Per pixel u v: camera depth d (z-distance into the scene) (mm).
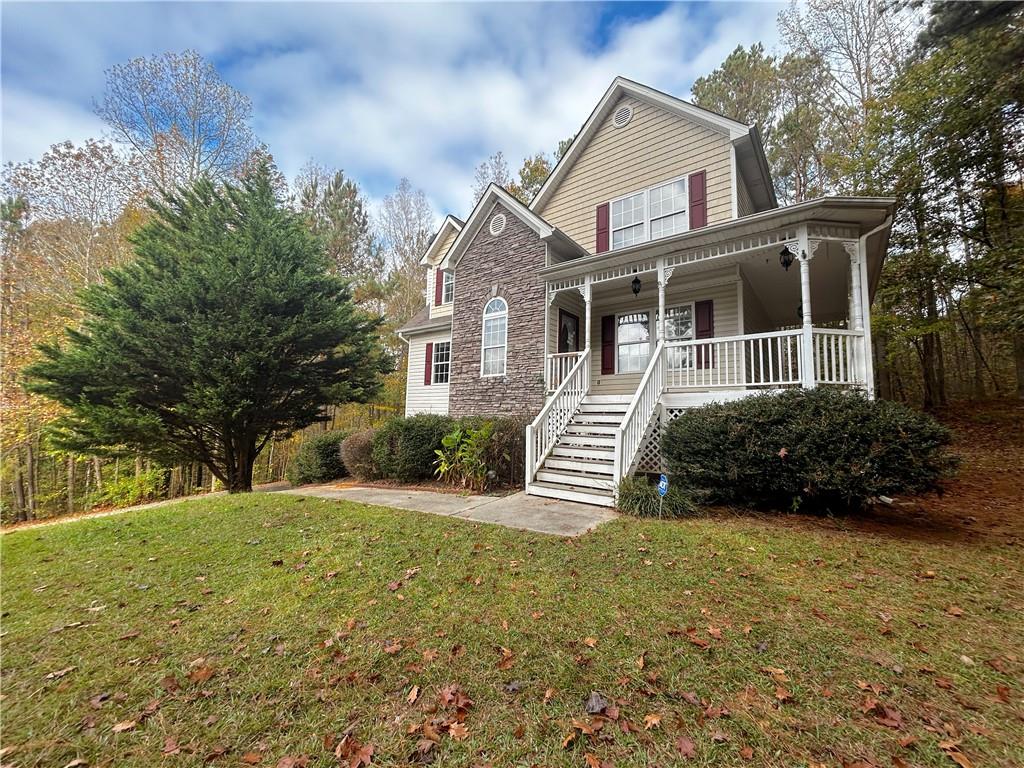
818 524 5297
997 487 7379
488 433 8461
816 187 17656
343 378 11992
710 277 9312
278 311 10422
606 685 2316
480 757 1870
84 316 13797
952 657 2527
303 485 11898
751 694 2223
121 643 2836
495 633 2850
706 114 9734
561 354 9680
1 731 2068
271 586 3689
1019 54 6422
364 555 4363
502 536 4949
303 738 2000
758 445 5594
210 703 2250
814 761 1806
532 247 10398
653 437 7652
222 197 11789
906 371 15562
